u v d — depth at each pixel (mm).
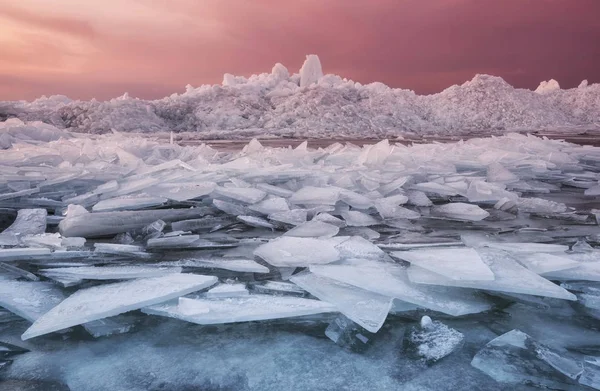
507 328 2055
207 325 2080
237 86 38469
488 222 4160
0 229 3873
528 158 7379
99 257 2967
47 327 1897
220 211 4441
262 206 4340
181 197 4418
